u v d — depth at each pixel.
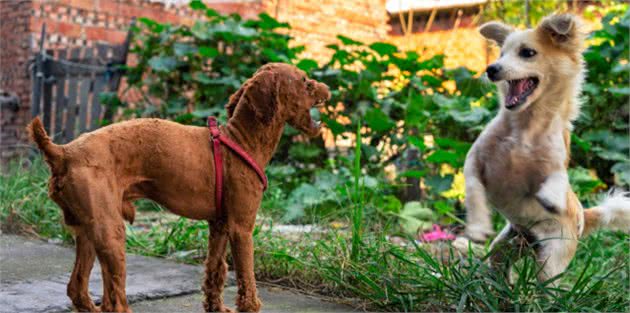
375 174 4.40
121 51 5.07
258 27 4.93
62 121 5.44
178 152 1.94
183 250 2.84
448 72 4.79
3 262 2.62
